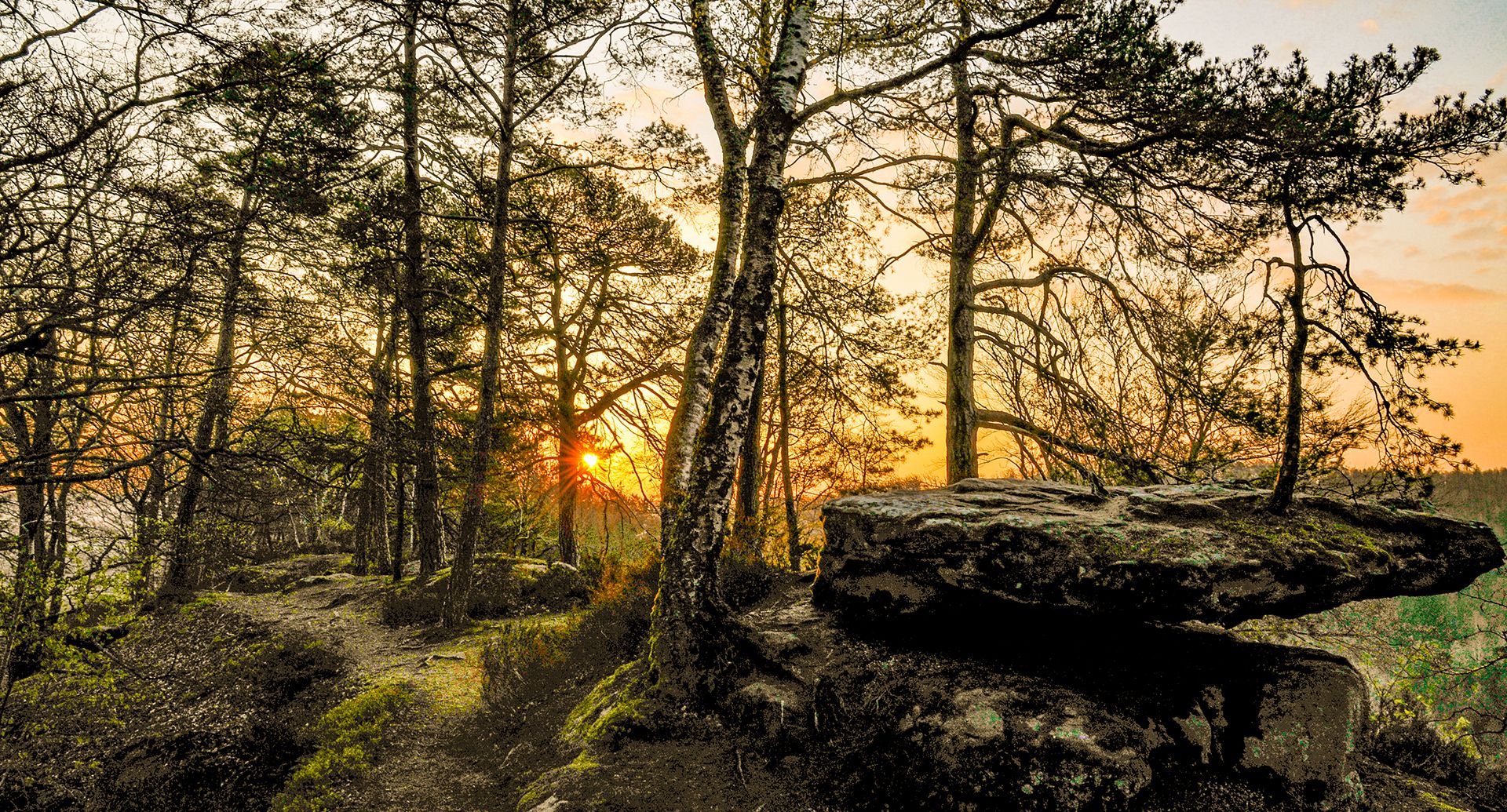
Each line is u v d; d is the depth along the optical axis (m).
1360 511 5.21
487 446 13.44
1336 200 7.31
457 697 8.45
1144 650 5.06
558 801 4.44
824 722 4.84
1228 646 5.07
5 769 6.93
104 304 7.21
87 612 7.73
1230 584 4.40
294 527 28.89
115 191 6.77
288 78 7.38
